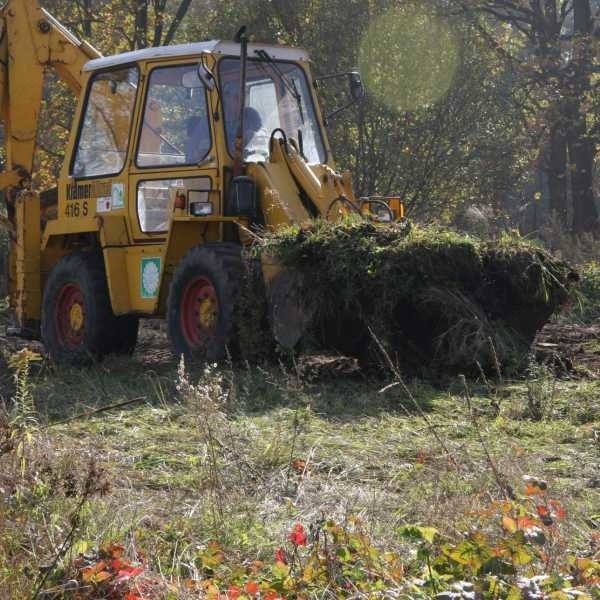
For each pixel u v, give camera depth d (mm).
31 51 16281
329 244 11898
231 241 13477
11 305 16562
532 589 4539
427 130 27797
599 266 22047
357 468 8094
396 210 13984
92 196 14820
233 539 6285
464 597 4508
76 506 6559
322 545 5695
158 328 18219
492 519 5914
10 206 16391
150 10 35625
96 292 14484
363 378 12117
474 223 22234
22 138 16391
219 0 31422
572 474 7996
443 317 11914
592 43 36250
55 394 11648
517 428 9594
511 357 11883
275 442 8508
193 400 7918
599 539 5977
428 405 10609
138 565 5582
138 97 14148
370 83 27672
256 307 12359
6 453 6988
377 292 11789
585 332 16938
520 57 40938
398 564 5426
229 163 13297
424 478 7652
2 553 5602
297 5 28766
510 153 30016
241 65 13242
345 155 27734
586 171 39531
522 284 12148
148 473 7996
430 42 27922
